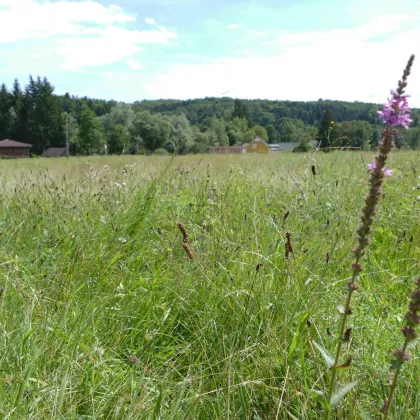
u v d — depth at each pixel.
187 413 2.21
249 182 7.31
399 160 10.60
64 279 3.68
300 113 138.50
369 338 2.83
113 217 5.04
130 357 2.66
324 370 2.50
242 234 4.35
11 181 8.19
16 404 2.10
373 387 2.49
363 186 5.94
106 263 4.05
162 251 4.38
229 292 3.15
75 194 6.39
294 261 3.50
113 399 2.40
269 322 2.87
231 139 81.31
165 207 5.55
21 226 4.85
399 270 4.00
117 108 80.19
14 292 3.28
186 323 3.21
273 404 2.41
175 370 2.66
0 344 2.61
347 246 4.05
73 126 95.25
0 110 101.06
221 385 2.54
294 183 6.70
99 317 3.09
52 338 2.71
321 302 3.16
